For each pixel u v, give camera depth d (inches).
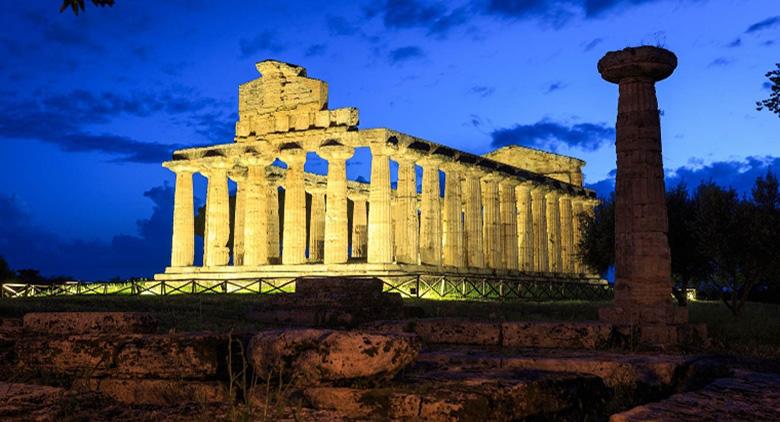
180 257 2170.3
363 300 1010.7
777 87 1013.2
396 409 352.5
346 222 1931.6
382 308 1026.7
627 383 486.0
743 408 343.3
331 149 1910.7
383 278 1724.9
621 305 772.6
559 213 2571.4
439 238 2011.6
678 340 719.7
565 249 2576.3
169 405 361.4
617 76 788.6
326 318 969.5
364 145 1887.3
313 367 373.4
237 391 392.2
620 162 788.6
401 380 390.9
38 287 1820.9
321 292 1015.0
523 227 2383.1
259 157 2066.9
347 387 371.9
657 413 327.9
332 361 371.9
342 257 1904.5
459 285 1775.3
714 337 789.2
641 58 772.6
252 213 2075.5
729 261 1177.4
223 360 416.2
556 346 679.7
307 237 2694.4
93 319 529.7
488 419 359.9
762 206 1177.4
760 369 561.6
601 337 675.4
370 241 1860.2
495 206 2252.7
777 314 1233.4
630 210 776.3
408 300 1390.3
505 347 685.3
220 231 2128.4
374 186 1867.6
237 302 1280.8
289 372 378.9
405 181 1946.4
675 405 346.0
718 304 1648.6
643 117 781.3
